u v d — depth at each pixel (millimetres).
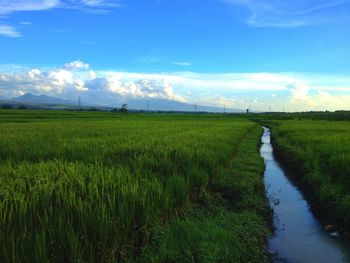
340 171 12547
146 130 28141
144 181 8625
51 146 15281
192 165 12078
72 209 6355
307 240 8930
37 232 5555
